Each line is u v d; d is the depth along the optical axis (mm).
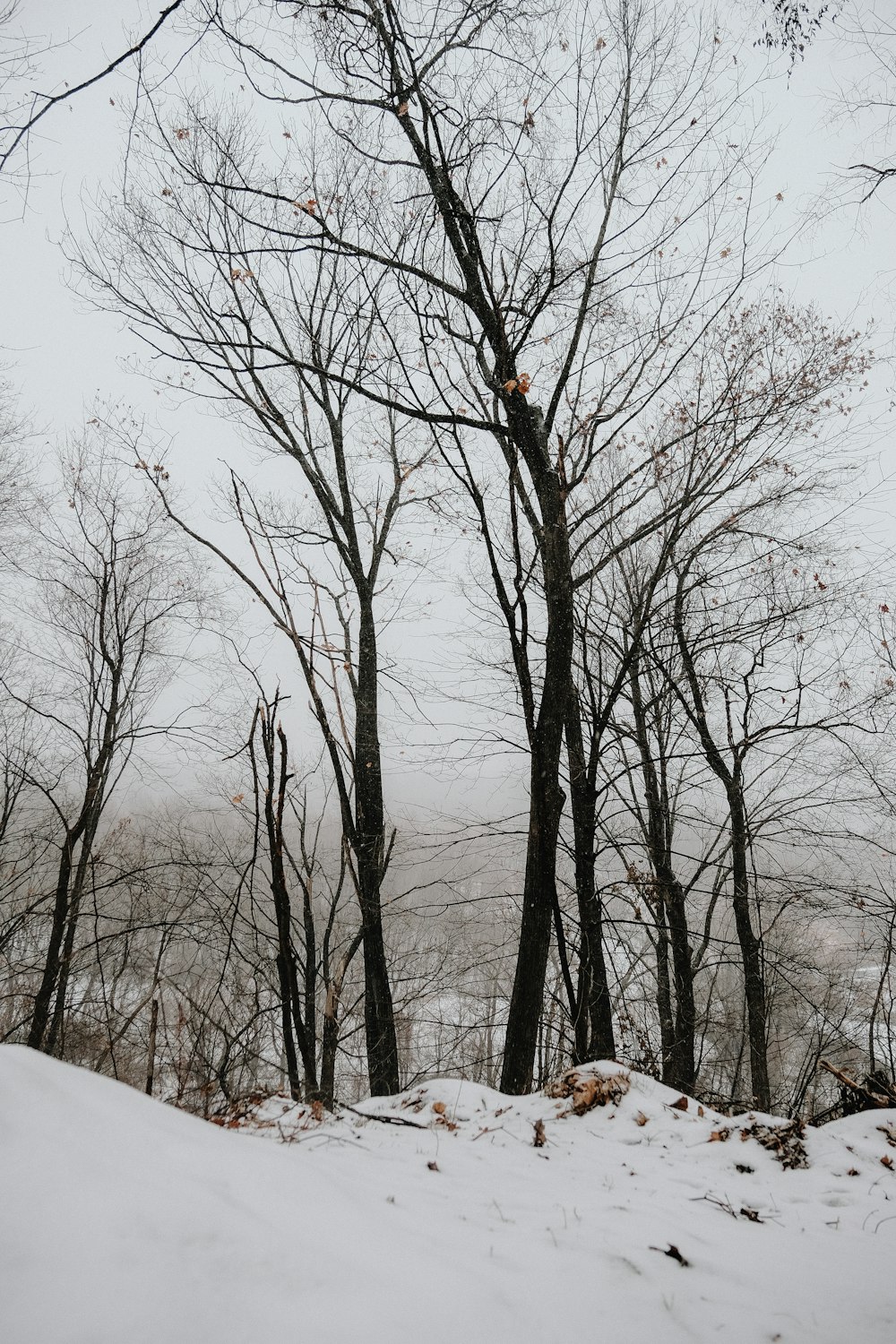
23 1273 1574
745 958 10445
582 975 8305
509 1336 1920
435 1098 5039
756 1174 3852
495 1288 2178
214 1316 1629
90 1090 2463
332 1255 2033
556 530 7977
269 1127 4246
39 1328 1443
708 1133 4375
